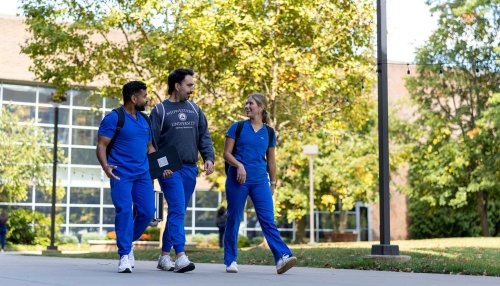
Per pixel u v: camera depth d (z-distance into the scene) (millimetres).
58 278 6383
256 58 16969
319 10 18125
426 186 32531
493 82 29844
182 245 7594
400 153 31984
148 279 6398
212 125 19078
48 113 36625
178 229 7629
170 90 7902
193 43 17484
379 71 11195
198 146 8023
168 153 7566
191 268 7531
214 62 18484
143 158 7484
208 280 6453
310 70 17422
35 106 36344
